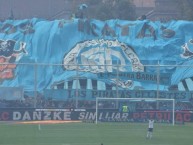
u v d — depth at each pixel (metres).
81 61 142.50
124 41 148.75
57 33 150.25
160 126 103.06
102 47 146.50
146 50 145.62
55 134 87.44
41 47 148.25
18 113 107.38
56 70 135.88
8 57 145.38
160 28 154.88
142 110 108.44
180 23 155.38
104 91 121.62
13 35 152.62
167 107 116.88
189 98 122.31
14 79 132.62
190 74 136.38
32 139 80.62
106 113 108.44
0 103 113.69
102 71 135.12
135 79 133.38
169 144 76.69
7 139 80.19
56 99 117.81
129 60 143.12
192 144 77.06
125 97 122.81
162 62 142.38
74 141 78.56
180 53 145.88
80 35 150.50
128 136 85.62
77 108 109.75
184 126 103.44
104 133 89.69
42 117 108.12
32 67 135.88
